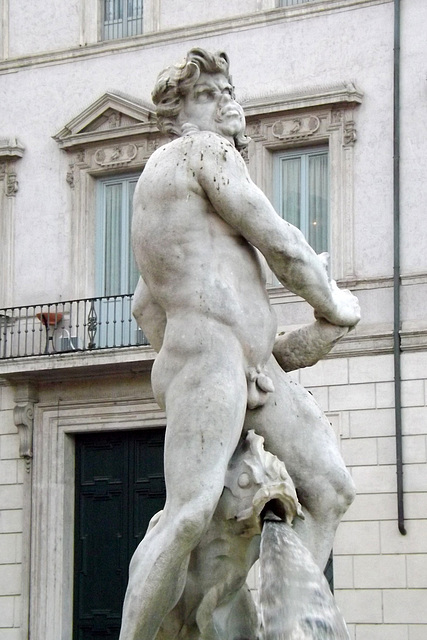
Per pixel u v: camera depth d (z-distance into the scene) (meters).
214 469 5.34
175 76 5.81
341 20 29.64
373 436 28.08
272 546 5.35
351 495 5.69
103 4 32.75
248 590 5.76
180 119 5.85
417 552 27.25
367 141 29.14
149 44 31.80
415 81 28.80
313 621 5.28
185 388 5.43
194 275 5.51
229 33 30.80
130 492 30.42
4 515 31.36
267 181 30.08
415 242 28.38
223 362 5.44
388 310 28.38
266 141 30.06
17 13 33.41
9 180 32.72
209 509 5.31
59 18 33.00
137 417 30.45
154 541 5.34
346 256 28.98
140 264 5.66
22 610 30.61
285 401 5.64
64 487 30.98
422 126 28.62
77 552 30.67
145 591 5.29
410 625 27.02
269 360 5.68
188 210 5.55
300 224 29.83
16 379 31.45
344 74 29.53
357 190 29.11
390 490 27.69
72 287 31.80
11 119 33.00
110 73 32.19
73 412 31.08
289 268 5.63
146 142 31.64
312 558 5.43
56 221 32.25
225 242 5.59
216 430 5.37
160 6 31.84
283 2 30.67
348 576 27.58
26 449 31.31
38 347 31.53
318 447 5.65
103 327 31.22
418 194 28.47
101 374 30.69
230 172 5.56
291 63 30.06
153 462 30.33
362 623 27.33
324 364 28.64
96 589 30.20
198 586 5.55
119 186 32.09
